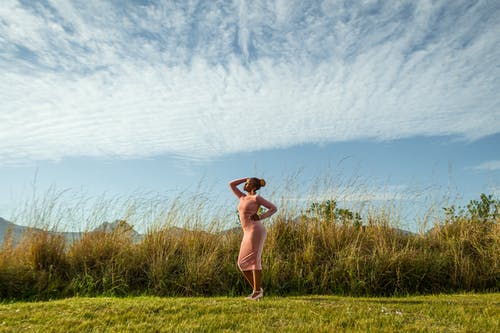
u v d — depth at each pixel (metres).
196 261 8.42
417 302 6.40
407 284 8.16
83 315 5.10
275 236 9.37
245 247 6.59
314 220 9.98
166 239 9.09
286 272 8.38
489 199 10.70
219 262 8.58
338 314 5.22
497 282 8.53
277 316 5.09
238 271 8.16
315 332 4.37
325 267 8.48
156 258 8.53
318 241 9.42
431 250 9.66
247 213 6.65
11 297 7.18
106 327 4.59
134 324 4.73
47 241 8.44
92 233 9.08
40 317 5.01
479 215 10.62
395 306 5.84
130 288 7.92
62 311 5.34
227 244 9.31
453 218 10.63
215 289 7.91
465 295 7.66
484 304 6.09
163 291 7.70
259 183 6.78
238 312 5.30
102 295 7.48
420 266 8.43
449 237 10.09
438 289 8.30
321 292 8.02
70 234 9.05
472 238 9.81
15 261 7.93
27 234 8.55
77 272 8.12
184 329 4.45
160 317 5.04
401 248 9.16
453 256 9.15
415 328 4.54
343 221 9.98
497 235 9.55
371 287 7.91
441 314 5.27
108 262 8.29
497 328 4.55
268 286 8.02
